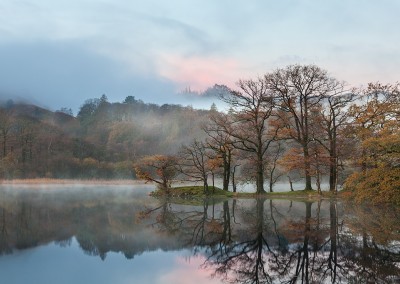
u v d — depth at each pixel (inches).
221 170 2241.6
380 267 576.7
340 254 655.1
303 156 1822.1
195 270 562.6
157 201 1649.9
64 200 1636.3
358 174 1385.3
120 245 723.4
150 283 496.4
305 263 602.5
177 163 1926.7
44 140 4493.1
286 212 1240.2
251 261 614.2
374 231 863.7
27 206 1370.6
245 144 2140.7
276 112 1964.8
